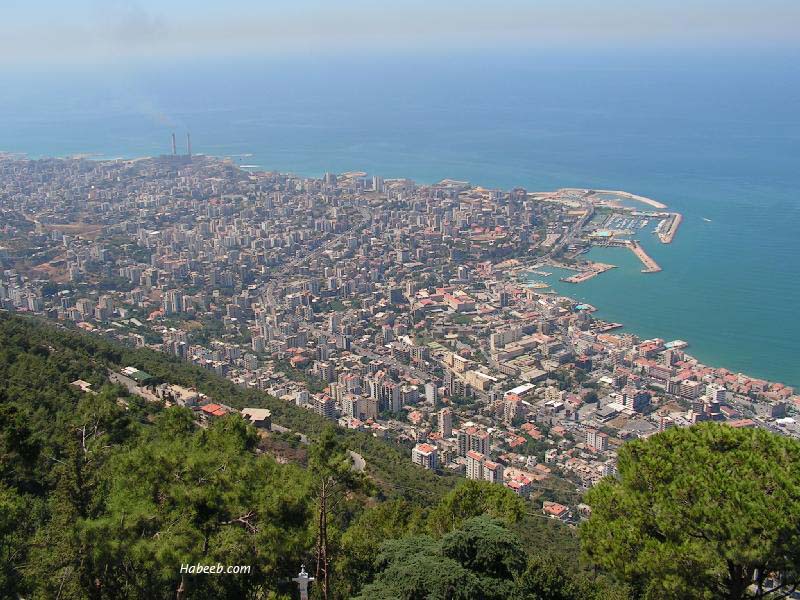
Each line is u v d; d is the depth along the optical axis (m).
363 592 38.84
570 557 65.69
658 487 33.25
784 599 32.81
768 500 29.28
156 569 36.16
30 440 47.31
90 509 42.50
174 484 39.47
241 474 41.38
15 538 42.38
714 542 29.98
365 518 59.41
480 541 40.59
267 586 40.78
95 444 47.31
